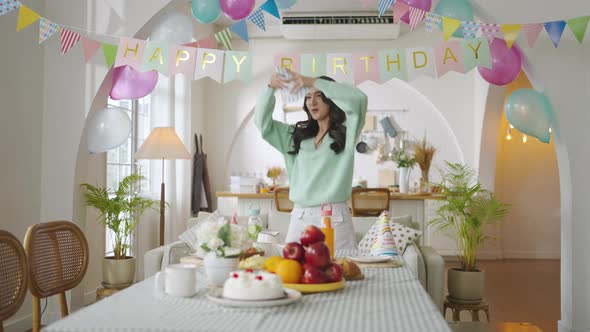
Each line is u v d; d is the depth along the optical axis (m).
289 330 1.21
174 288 1.54
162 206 5.17
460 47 3.50
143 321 1.28
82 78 4.31
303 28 7.60
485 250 8.43
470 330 2.52
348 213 2.67
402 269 2.07
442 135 8.32
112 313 1.36
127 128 4.27
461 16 3.72
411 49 3.48
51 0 4.31
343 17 7.55
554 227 8.54
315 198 2.65
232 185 7.29
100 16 4.29
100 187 5.05
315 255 1.65
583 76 3.90
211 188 8.39
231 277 1.47
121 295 1.57
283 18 7.55
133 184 6.02
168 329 1.21
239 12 3.59
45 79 4.35
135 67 3.42
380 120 8.45
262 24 3.65
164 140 5.11
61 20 4.30
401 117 8.42
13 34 3.95
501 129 8.59
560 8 3.88
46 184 4.33
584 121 3.90
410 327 1.23
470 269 4.50
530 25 3.29
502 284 6.20
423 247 4.27
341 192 2.63
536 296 5.54
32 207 4.21
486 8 3.91
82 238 2.34
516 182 8.59
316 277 1.63
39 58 4.28
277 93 8.50
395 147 8.38
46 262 2.11
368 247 3.26
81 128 4.32
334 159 2.63
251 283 1.44
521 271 7.14
